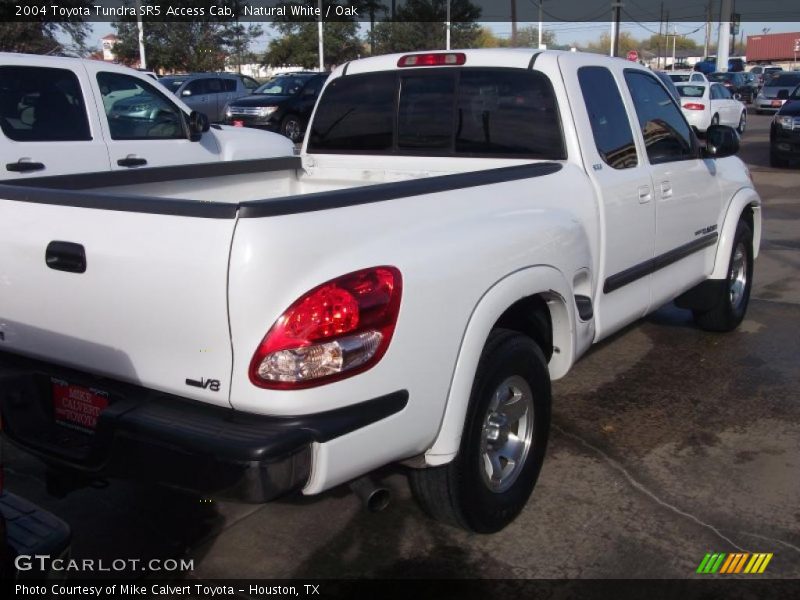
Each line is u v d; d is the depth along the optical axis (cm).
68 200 287
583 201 396
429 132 458
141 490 397
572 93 413
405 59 463
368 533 362
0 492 247
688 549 346
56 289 293
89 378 299
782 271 843
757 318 674
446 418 303
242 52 3750
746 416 479
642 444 444
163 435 260
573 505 381
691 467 418
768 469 415
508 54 430
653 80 503
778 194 1353
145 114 764
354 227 273
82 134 702
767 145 2169
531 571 332
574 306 380
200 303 258
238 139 873
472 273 304
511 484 355
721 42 4044
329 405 261
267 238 250
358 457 271
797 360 572
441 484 321
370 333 266
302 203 261
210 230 255
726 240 577
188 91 2139
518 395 352
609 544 350
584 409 490
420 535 360
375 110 477
